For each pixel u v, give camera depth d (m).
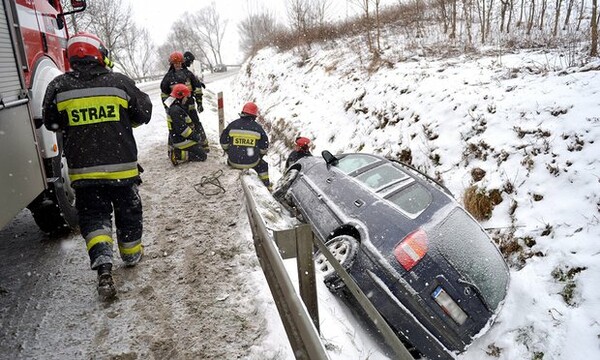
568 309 3.64
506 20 12.49
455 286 3.35
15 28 3.03
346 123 9.09
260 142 6.01
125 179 2.95
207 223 4.25
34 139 2.96
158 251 3.69
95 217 2.92
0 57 2.54
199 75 17.53
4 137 2.50
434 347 3.29
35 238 3.99
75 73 2.88
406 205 4.05
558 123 5.17
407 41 11.70
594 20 7.04
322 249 2.47
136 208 3.22
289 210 5.67
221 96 8.78
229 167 6.29
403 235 3.63
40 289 3.13
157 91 20.83
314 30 16.28
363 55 11.71
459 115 6.41
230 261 3.50
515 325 3.74
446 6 13.25
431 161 6.27
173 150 6.39
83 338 2.62
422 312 3.28
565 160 4.77
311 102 11.25
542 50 8.45
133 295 3.06
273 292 2.35
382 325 2.12
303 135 9.96
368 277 3.53
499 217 4.96
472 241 3.75
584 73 5.96
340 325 3.22
